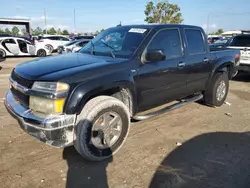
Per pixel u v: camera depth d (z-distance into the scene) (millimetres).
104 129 3096
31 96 2807
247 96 6590
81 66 3061
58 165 3076
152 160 3227
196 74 4648
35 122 2721
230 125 4461
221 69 5359
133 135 3943
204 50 4848
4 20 26641
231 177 2889
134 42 3688
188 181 2805
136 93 3484
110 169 3023
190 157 3312
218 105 5473
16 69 3328
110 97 3148
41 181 2760
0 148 3424
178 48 4230
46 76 2771
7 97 3422
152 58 3430
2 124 4234
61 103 2689
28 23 28219
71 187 2678
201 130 4207
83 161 3180
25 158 3203
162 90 3945
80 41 17438
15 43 16938
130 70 3352
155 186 2713
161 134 4004
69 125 2760
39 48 18078
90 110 2893
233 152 3461
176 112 5078
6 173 2877
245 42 8414
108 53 3754
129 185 2729
